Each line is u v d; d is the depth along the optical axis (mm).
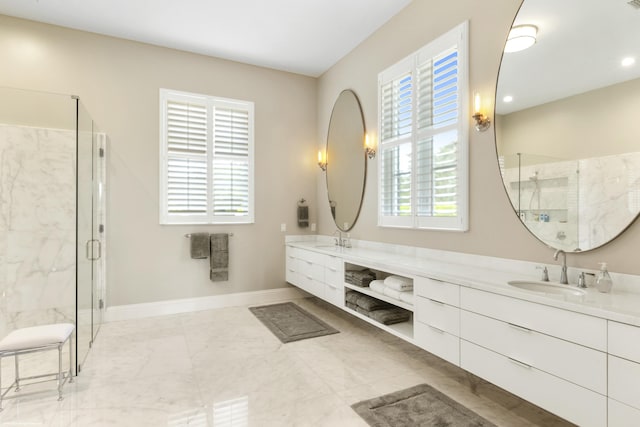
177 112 4316
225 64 4578
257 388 2428
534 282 2096
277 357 2951
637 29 1738
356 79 4195
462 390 2393
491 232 2535
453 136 2818
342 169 4465
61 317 3529
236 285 4664
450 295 2229
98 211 3785
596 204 1915
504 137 2406
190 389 2416
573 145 2008
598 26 1890
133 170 4066
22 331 2363
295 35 3949
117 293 3996
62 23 3688
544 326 1680
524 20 2236
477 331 2037
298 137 5074
